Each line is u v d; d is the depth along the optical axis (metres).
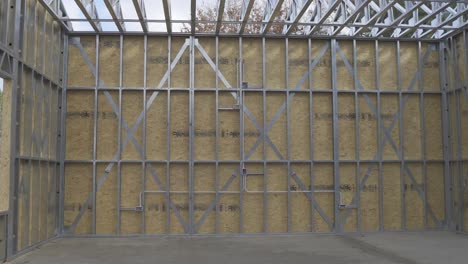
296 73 10.35
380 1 8.88
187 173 9.91
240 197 9.86
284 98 10.27
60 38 9.67
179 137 9.98
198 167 9.95
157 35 10.05
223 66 10.21
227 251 7.93
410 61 10.66
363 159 10.28
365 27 9.77
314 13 10.48
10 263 6.86
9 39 7.05
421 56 10.66
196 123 10.02
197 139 10.00
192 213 9.76
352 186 10.23
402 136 10.39
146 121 9.95
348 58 10.50
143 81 10.02
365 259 7.19
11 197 7.01
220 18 9.16
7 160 7.01
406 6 8.85
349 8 9.97
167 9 8.72
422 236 9.60
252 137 10.11
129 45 10.09
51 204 9.17
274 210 10.02
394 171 10.38
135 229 9.73
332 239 9.28
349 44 10.53
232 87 10.16
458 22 9.89
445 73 10.59
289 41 10.42
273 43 10.38
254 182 10.02
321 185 10.16
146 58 10.02
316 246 8.44
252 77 10.24
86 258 7.29
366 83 10.51
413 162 10.45
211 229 9.84
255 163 10.05
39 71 8.30
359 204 10.10
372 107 10.46
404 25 9.67
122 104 9.95
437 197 10.43
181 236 9.66
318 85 10.38
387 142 10.42
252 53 10.30
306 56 10.42
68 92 9.88
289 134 10.11
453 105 10.30
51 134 9.17
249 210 9.96
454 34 10.20
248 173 10.00
